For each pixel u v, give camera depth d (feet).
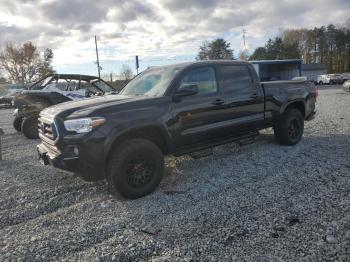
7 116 57.72
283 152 19.52
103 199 13.65
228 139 17.58
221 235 10.10
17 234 10.91
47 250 9.76
